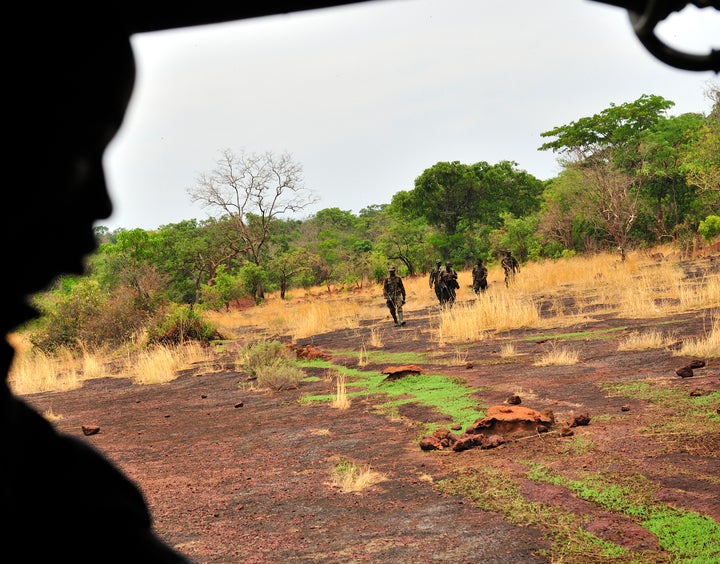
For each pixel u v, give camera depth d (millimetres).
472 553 5285
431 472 7477
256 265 55062
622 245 35625
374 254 56625
